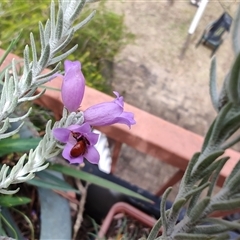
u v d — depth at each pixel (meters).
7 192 0.16
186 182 0.15
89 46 0.52
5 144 0.29
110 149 0.50
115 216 0.40
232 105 0.13
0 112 0.15
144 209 0.41
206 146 0.15
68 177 0.38
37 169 0.15
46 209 0.32
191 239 0.15
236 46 0.12
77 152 0.14
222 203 0.14
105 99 0.35
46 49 0.14
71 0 0.14
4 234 0.29
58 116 0.36
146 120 0.35
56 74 0.15
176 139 0.34
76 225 0.36
